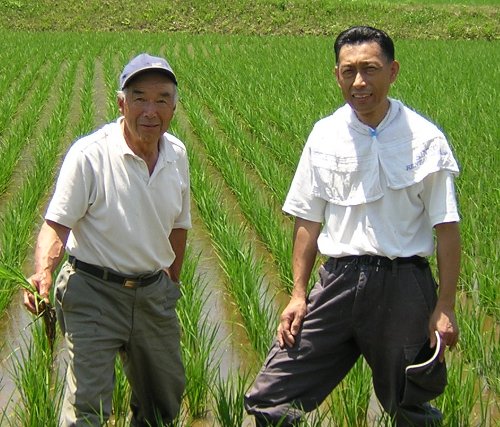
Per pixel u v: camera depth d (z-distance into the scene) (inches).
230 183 371.9
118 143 139.9
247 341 223.1
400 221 137.8
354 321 140.9
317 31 1258.6
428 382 136.9
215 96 596.7
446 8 1311.5
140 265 142.6
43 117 557.3
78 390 138.7
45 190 358.3
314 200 145.3
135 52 928.3
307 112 503.5
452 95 576.1
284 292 258.7
